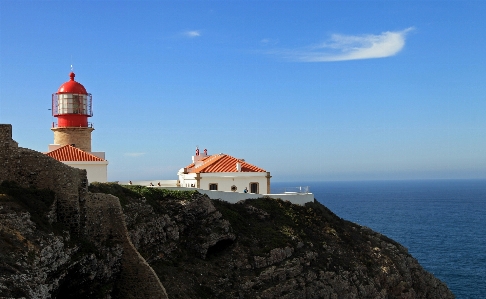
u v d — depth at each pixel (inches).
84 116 2372.0
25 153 1253.1
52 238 1093.1
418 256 3882.9
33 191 1218.0
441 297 2333.9
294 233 1991.9
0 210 1058.1
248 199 2142.0
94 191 1491.1
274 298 1657.2
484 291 2898.6
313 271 1849.2
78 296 1164.5
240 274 1686.8
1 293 868.6
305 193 2413.9
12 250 979.3
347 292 1870.1
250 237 1867.6
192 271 1589.6
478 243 4480.8
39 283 978.7
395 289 2110.0
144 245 1517.0
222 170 2492.6
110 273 1270.9
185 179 2630.4
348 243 2186.3
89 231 1295.5
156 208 1675.7
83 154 2098.9
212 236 1737.2
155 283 1310.3
